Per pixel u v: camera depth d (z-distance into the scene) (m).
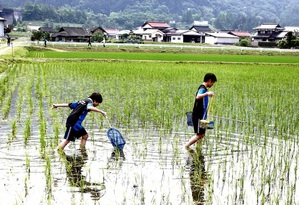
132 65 30.94
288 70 30.84
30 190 7.15
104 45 54.91
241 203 6.88
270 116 13.82
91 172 8.16
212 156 9.42
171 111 14.05
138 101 15.72
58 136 10.59
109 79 22.16
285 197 7.17
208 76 9.98
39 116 12.80
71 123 9.38
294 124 12.86
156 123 12.41
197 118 9.96
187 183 7.70
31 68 27.34
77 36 82.62
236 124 12.77
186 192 7.28
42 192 7.09
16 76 22.84
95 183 7.59
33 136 10.54
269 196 7.20
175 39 105.50
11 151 9.23
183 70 27.86
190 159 9.14
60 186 7.40
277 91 19.64
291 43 74.62
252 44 89.75
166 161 8.95
